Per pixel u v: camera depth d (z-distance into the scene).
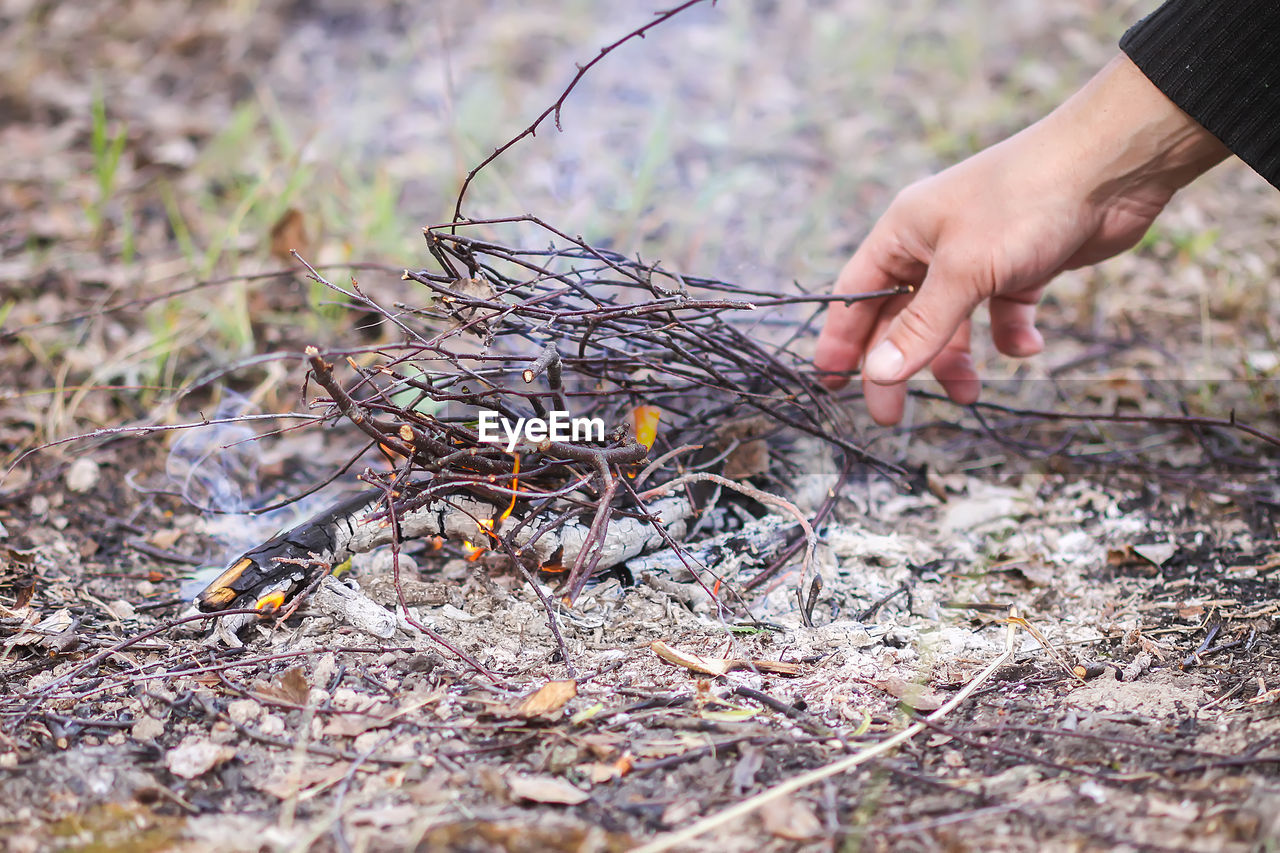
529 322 0.68
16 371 0.83
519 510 0.62
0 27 1.40
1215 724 0.56
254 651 0.60
